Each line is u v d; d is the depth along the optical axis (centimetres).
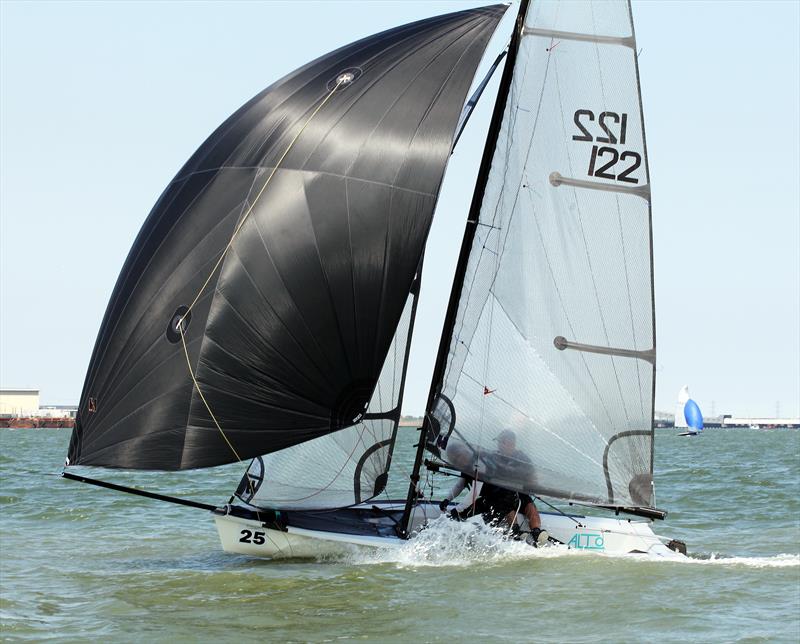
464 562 2212
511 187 2295
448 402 2297
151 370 2142
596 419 2308
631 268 2303
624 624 1706
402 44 2312
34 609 1867
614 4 2284
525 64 2295
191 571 2211
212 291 2152
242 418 2130
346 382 2178
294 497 2277
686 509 3606
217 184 2238
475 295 2292
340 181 2194
